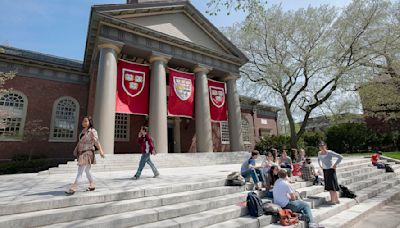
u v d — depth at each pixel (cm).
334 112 2161
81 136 548
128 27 1619
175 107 1739
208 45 2131
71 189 487
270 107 3431
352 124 3088
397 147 2731
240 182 709
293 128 2191
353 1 1920
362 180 1122
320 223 580
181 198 554
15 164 1498
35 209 414
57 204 437
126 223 418
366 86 1823
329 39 2064
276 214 552
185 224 442
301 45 2122
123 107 1510
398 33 1720
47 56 2211
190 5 1994
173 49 1866
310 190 783
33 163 1569
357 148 3061
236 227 467
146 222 441
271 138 2888
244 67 2414
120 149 1952
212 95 2075
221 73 2223
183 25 1997
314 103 2200
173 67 2061
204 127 1858
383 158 1898
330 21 2042
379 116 1964
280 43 2205
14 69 1817
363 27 1897
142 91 1622
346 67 1908
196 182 660
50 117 1895
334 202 714
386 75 1830
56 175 962
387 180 1248
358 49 1922
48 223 389
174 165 1434
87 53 1883
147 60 1892
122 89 1537
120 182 686
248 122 3144
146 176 855
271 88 2314
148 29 1680
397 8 1770
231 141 2077
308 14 2083
